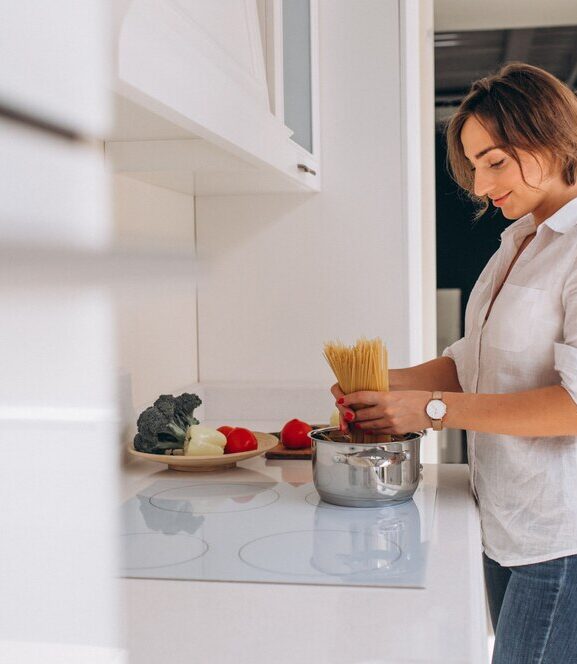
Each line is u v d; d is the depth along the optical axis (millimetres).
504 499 1287
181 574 927
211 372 2303
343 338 2258
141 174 1634
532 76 1263
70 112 83
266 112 1441
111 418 90
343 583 893
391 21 2199
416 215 2371
